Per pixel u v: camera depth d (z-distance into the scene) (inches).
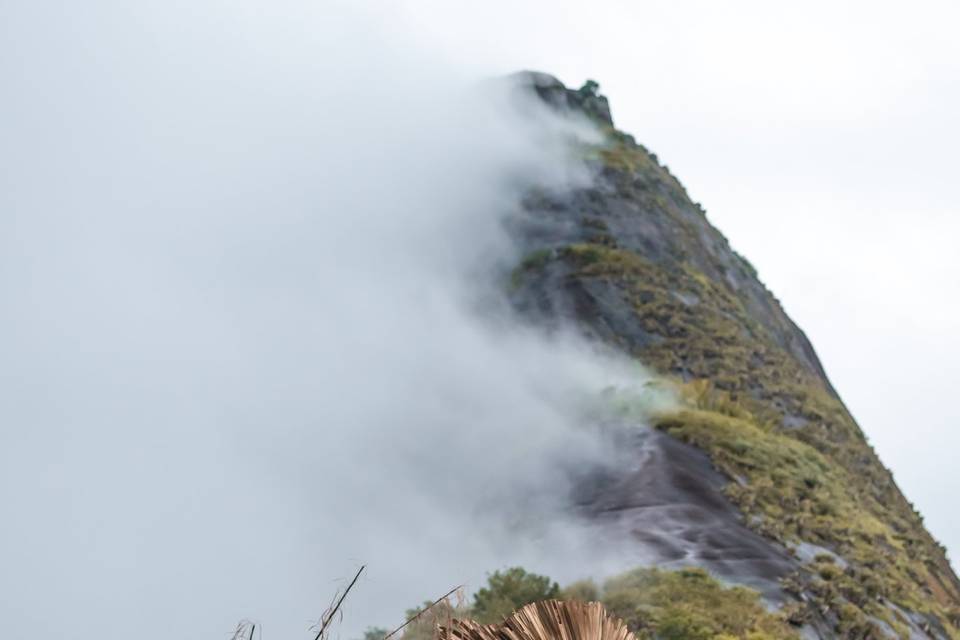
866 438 3747.5
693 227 4854.8
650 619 1485.0
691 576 1685.5
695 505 2165.4
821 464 2758.4
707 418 2770.7
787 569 1862.7
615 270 4079.7
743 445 2596.0
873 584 2020.2
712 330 3784.5
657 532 2006.6
